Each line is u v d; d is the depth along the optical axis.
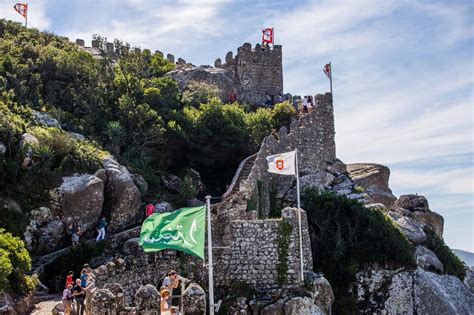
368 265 45.41
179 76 70.56
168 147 54.09
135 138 52.03
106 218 43.03
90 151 45.28
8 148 42.12
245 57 75.88
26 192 40.59
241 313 37.34
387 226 47.09
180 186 51.19
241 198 42.94
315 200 47.94
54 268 36.19
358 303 44.66
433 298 44.81
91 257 36.75
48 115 48.56
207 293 37.75
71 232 40.03
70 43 68.56
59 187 41.41
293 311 37.56
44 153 42.09
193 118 56.28
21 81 51.88
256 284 38.78
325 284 39.59
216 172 57.00
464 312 45.59
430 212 53.91
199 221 28.33
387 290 44.91
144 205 45.69
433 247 49.62
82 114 53.03
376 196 57.72
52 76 55.66
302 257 39.22
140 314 25.23
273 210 48.62
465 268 50.78
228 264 38.84
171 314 25.52
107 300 25.08
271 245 39.19
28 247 38.72
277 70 77.06
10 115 44.78
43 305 31.06
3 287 27.67
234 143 56.00
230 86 72.56
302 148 56.97
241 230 39.31
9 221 38.25
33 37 65.31
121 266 33.19
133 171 48.41
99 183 42.25
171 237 28.00
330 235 46.19
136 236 39.91
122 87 56.75
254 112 66.94
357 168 61.75
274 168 40.56
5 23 66.44
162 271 36.12
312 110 59.16
